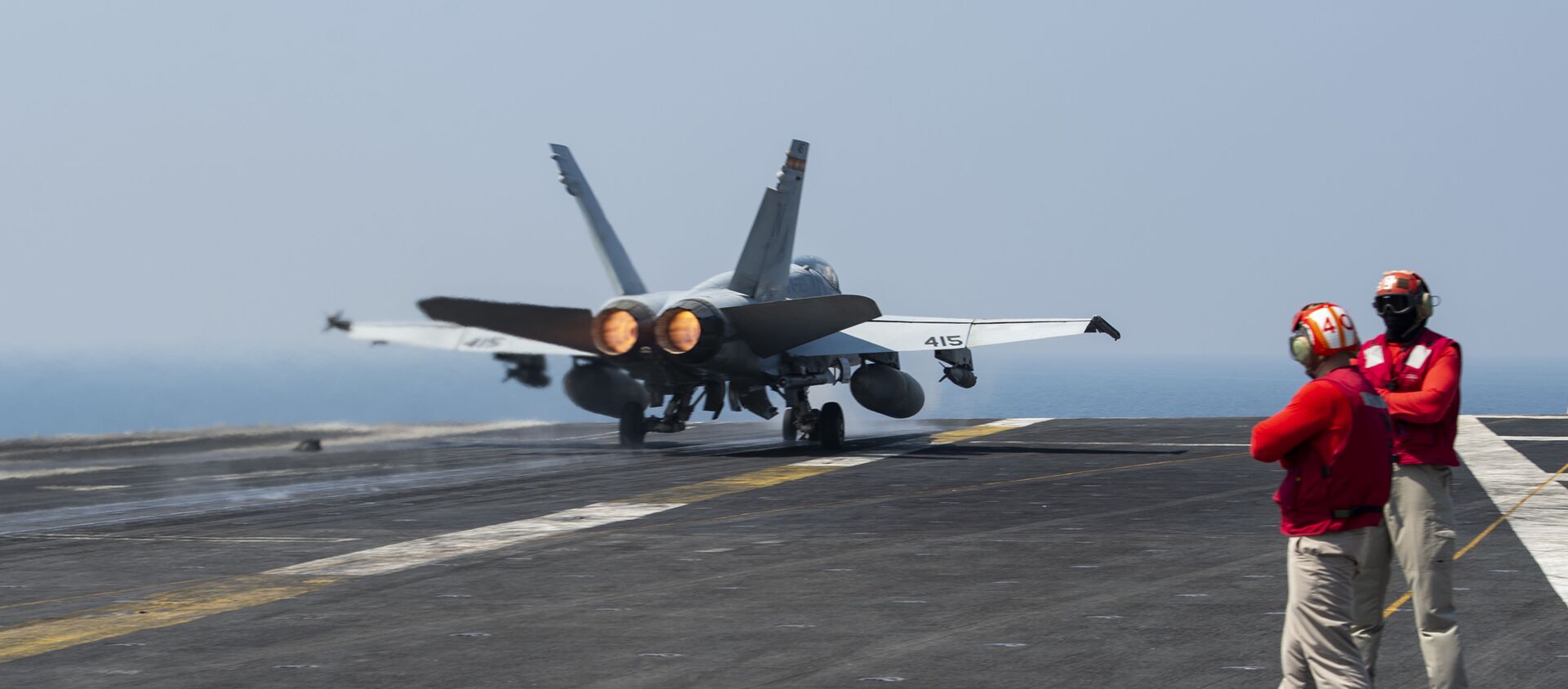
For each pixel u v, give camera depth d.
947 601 36.94
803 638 32.31
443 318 82.94
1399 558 26.53
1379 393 25.03
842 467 80.44
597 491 67.88
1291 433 23.33
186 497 67.44
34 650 32.09
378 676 28.95
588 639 32.38
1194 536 49.53
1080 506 59.34
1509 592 36.81
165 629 34.38
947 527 52.81
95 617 36.06
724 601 37.28
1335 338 23.67
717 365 88.19
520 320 84.69
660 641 32.12
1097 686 27.45
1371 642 25.89
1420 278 27.31
